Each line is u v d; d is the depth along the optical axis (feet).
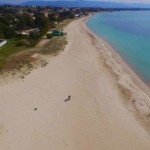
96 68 165.48
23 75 147.43
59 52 205.57
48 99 118.01
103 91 127.85
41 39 267.18
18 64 166.81
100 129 95.04
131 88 133.80
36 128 94.84
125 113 106.83
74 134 91.81
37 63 172.14
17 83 135.23
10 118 100.73
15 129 93.76
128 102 116.78
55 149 83.61
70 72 156.04
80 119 101.50
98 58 191.83
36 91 126.21
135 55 207.21
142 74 158.61
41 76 147.02
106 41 273.33
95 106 112.06
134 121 101.09
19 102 113.91
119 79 146.00
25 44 234.38
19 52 201.46
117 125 97.81
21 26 338.54
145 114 107.04
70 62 178.19
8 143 85.76
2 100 115.14
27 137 89.40
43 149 83.46
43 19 366.22
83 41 263.70
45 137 89.76
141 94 126.72
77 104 113.60
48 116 103.24
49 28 354.33
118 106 112.57
